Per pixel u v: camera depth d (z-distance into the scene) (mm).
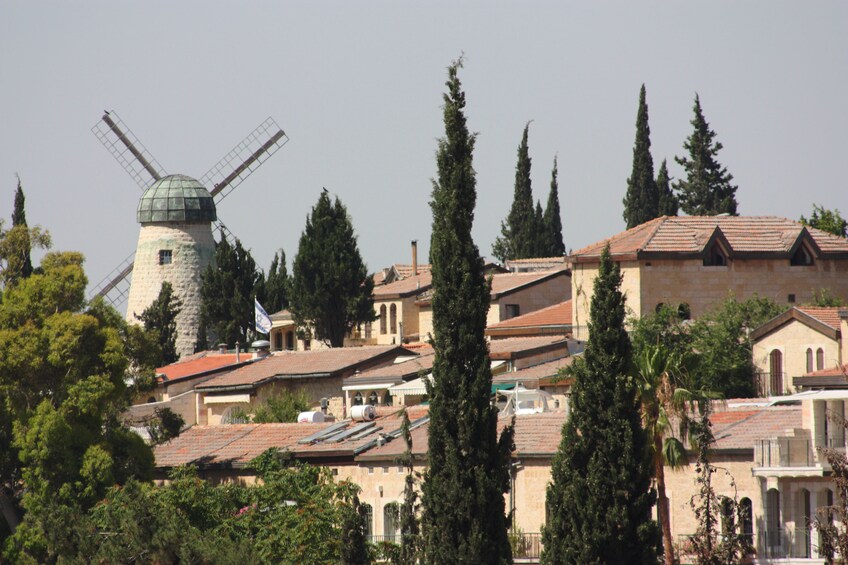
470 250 197375
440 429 194625
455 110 199875
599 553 191500
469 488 192000
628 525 192000
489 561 191375
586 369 196875
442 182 199625
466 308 195500
